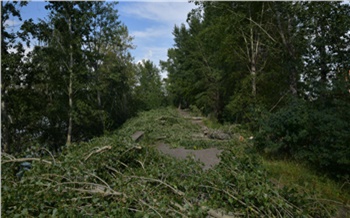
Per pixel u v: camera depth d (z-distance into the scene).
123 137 6.14
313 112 7.23
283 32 11.12
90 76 21.81
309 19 8.77
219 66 23.30
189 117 24.94
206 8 15.42
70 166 4.35
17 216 3.00
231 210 3.42
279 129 7.68
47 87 19.72
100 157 5.18
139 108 32.56
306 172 6.55
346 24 8.04
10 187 3.79
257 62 15.35
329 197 5.23
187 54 37.78
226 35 15.38
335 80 7.20
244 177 3.81
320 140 6.88
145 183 3.93
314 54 8.96
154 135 13.25
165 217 3.04
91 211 3.17
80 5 19.94
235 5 14.98
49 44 18.47
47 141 19.86
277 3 10.85
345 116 6.78
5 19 15.36
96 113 20.39
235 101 14.02
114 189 3.75
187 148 10.40
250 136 11.29
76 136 22.58
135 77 33.25
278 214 3.36
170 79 44.56
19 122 17.77
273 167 6.66
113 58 26.05
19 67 16.55
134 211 3.39
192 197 3.52
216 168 4.54
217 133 13.33
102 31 23.39
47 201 3.37
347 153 6.08
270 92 13.80
